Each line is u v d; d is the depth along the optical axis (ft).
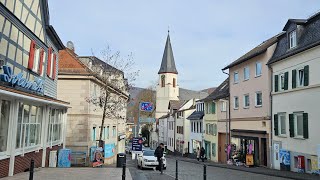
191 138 172.86
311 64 68.90
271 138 85.71
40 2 60.18
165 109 323.37
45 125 58.65
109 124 117.50
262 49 90.17
